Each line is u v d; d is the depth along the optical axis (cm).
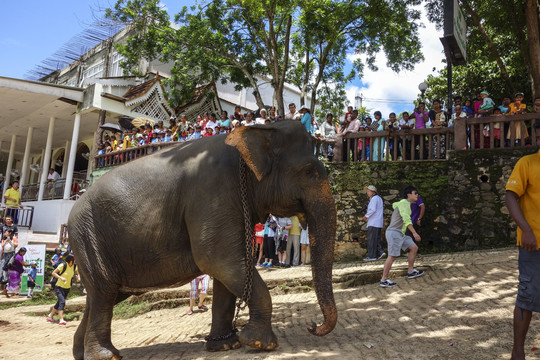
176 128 1605
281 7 1697
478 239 1041
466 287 662
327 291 386
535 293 331
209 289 997
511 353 378
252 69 2030
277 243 1173
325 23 1664
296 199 418
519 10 1559
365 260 1077
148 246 429
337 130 1427
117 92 2052
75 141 1981
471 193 1066
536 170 342
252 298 398
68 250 1405
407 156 1214
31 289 1327
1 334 884
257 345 390
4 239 1439
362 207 1194
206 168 422
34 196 2255
